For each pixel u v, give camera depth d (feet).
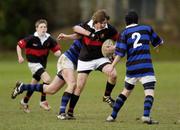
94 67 116.47
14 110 135.85
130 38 108.68
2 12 517.14
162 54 479.41
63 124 108.27
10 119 117.08
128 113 129.90
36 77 132.05
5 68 344.69
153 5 568.82
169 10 529.86
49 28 536.01
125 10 548.31
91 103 152.87
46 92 123.85
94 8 546.26
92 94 183.42
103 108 139.85
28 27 524.11
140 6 574.15
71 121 113.39
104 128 102.68
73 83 117.29
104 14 113.91
